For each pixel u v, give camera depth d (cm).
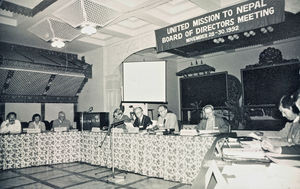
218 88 1149
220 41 745
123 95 788
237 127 1078
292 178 120
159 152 514
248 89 1067
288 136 248
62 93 930
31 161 658
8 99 804
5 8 520
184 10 626
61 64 852
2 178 544
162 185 466
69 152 709
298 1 455
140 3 538
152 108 1068
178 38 600
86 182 502
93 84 926
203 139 449
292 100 247
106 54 888
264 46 1026
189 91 1238
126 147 580
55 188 466
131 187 460
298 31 698
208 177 124
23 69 761
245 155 175
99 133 659
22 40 798
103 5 516
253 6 479
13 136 638
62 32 659
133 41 791
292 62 949
